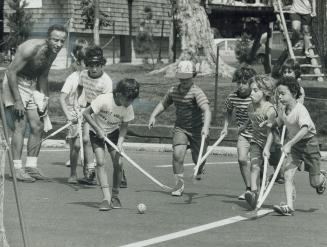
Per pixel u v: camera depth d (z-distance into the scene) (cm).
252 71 1562
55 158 2259
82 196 1572
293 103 1409
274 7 3691
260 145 1475
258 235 1214
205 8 3728
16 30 5228
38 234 1191
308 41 3497
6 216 1334
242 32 4709
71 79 1766
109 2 6044
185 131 1603
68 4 5656
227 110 1588
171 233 1212
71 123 1739
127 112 1427
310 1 3678
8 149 934
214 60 3522
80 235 1188
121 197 1573
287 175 1419
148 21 6334
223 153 2452
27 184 1716
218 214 1397
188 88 1576
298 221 1345
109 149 1463
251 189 1459
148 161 2239
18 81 1756
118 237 1177
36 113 1769
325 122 2605
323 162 2338
